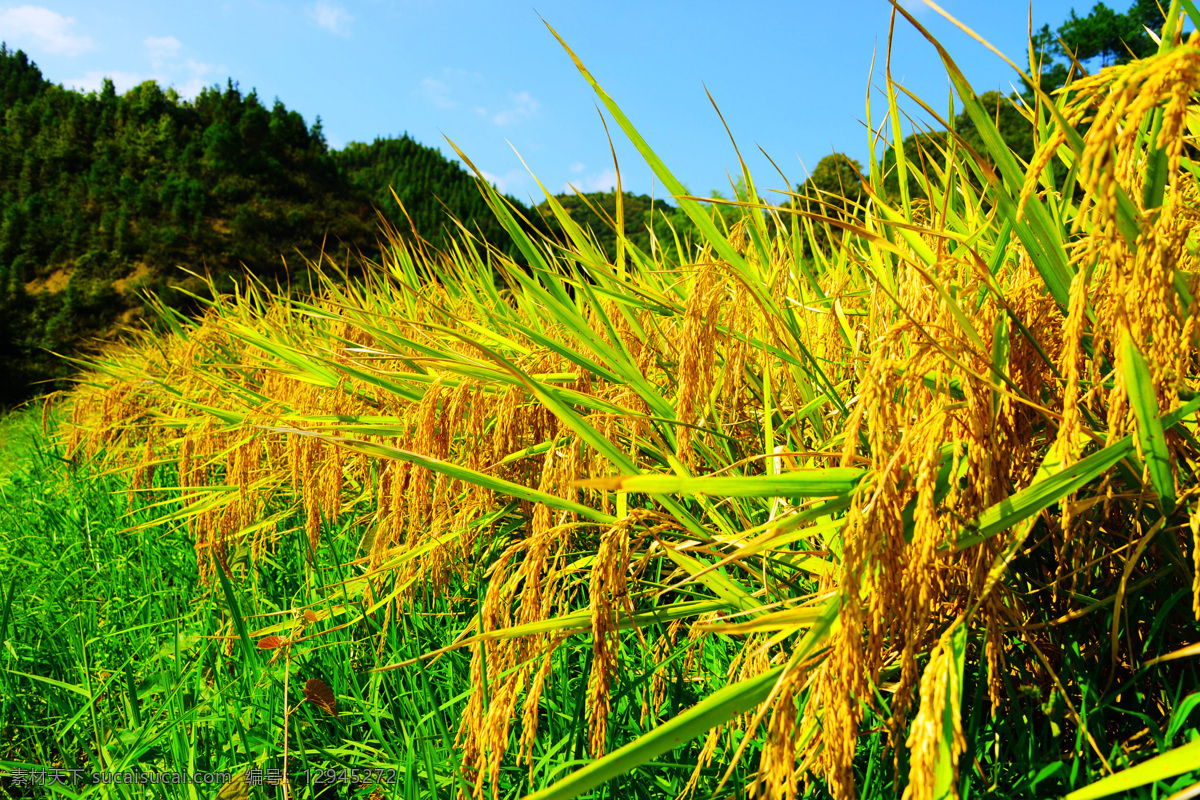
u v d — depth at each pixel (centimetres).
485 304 173
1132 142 67
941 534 76
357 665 124
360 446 88
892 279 100
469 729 93
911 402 77
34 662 133
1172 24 73
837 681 71
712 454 107
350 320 143
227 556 156
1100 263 77
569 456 99
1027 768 84
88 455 290
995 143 79
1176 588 87
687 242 147
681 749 97
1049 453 77
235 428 171
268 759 106
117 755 110
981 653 83
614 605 86
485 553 127
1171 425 75
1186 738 82
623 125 91
